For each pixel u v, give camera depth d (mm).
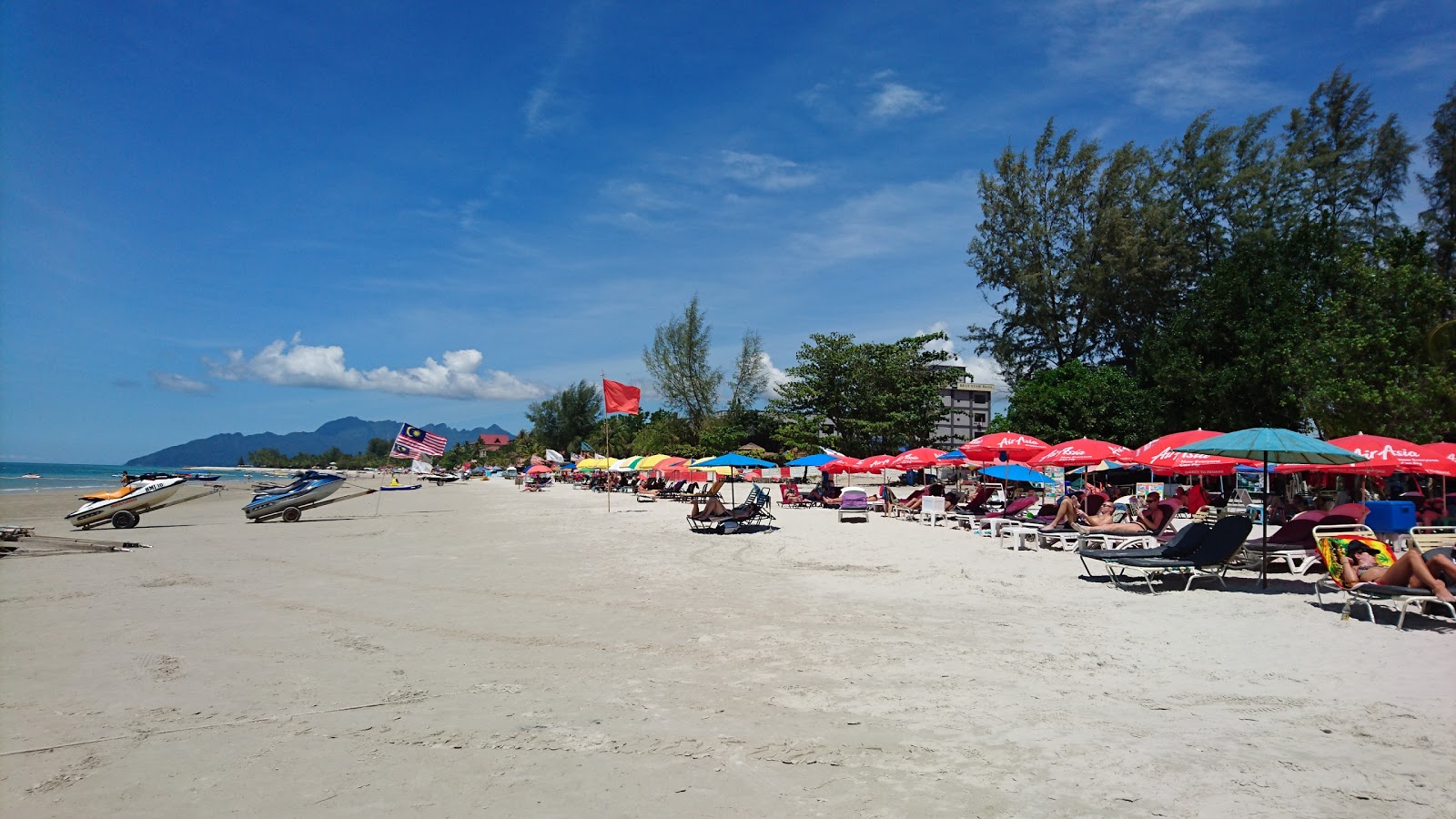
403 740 5156
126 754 4953
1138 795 4133
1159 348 34906
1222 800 4066
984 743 4938
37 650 7781
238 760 4836
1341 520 11969
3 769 4734
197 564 14594
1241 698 5809
